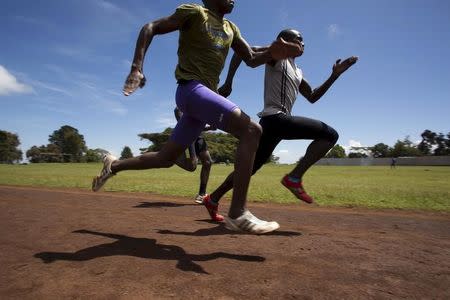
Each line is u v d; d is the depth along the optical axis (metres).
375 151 111.06
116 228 3.78
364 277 2.40
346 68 4.18
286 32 4.07
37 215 4.48
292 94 4.06
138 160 3.49
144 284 2.23
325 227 4.12
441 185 12.75
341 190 9.71
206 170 6.04
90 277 2.34
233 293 2.11
